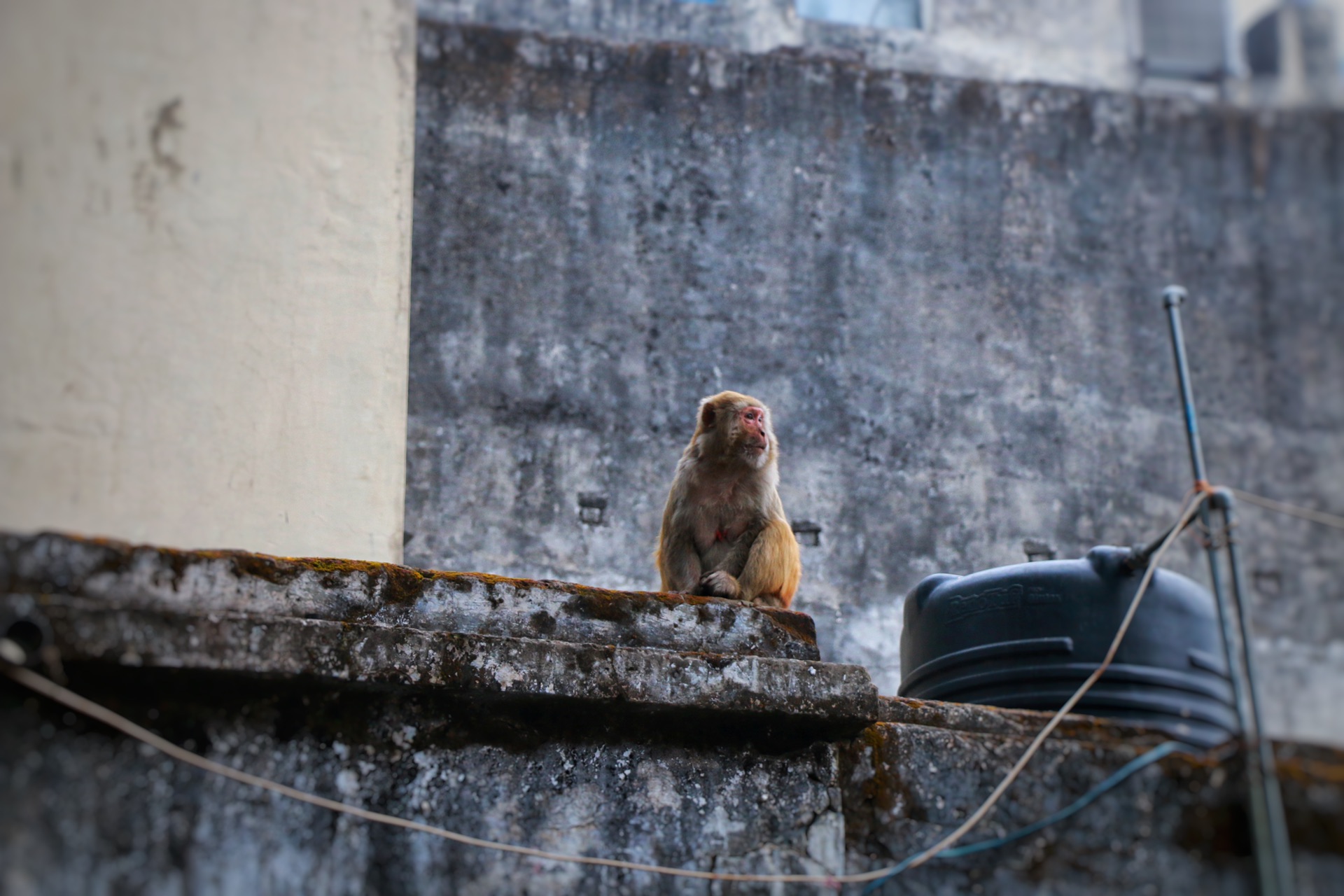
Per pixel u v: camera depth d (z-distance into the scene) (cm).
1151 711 1143
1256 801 1041
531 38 2245
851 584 2062
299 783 1009
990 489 2150
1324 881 1059
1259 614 2202
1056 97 2366
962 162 2302
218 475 1224
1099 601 1179
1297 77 2484
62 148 1246
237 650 995
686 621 1128
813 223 2223
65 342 1200
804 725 1102
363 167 1359
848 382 2159
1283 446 2278
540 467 2064
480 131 2189
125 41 1296
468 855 1020
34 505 1150
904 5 2428
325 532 1248
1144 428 2236
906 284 2222
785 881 1056
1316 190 2416
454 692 1042
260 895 970
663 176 2214
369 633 1031
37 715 957
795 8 2381
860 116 2292
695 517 1461
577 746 1072
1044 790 1106
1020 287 2258
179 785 979
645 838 1054
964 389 2191
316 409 1278
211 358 1254
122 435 1200
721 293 2173
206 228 1284
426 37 2217
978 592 1234
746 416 1458
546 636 1098
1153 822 1095
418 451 2033
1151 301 2303
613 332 2138
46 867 928
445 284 2111
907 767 1112
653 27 2325
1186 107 2411
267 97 1341
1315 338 2334
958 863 1076
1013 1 2458
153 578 1019
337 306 1313
